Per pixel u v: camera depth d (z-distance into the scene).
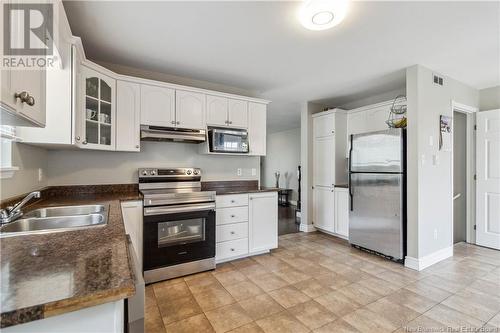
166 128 2.82
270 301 2.15
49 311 0.57
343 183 4.22
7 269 0.74
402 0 1.74
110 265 0.78
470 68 2.96
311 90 3.79
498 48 2.46
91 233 1.12
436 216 3.04
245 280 2.55
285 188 8.09
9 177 1.64
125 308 0.84
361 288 2.38
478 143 3.67
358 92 3.90
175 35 2.23
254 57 2.67
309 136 4.52
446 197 3.18
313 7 1.82
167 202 2.57
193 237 2.74
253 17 1.95
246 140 3.31
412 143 2.88
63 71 1.83
